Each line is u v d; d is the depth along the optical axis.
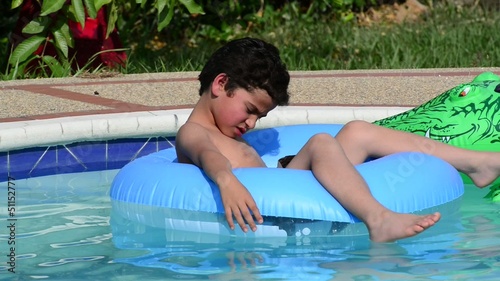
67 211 7.54
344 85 13.08
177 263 5.89
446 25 20.55
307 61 17.70
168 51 19.03
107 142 9.52
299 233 6.50
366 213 6.33
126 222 7.12
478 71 14.79
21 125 9.07
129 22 18.84
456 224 6.94
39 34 14.50
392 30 20.47
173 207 6.84
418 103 11.45
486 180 7.54
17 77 14.60
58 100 11.46
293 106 10.48
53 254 6.15
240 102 7.24
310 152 6.81
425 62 17.03
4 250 6.26
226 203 6.40
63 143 9.20
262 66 7.12
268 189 6.52
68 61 15.05
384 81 13.51
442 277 5.45
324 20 21.62
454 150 7.55
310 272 5.61
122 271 5.70
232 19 21.08
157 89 12.62
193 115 7.60
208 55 18.28
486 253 6.03
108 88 12.72
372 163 7.00
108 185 8.68
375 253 6.07
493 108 8.09
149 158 7.82
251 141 8.59
